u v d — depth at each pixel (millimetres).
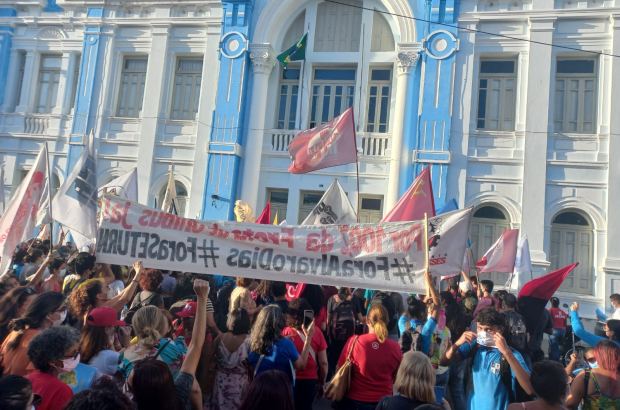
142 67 15859
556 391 3285
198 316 3418
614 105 12445
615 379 3738
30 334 3643
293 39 15258
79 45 16125
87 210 6305
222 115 14508
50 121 15977
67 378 3271
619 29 12523
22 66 16641
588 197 12414
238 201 13359
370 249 4871
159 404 2787
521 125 13039
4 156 16016
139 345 3635
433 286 4543
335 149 8711
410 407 3252
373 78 14680
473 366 4359
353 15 14805
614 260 11922
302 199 14625
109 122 15547
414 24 13828
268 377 2758
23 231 5879
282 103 15125
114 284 6223
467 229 4883
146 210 5020
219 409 4207
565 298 12211
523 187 12688
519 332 5312
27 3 16234
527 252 10039
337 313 6664
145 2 15383
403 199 7031
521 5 13219
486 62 13703
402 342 5082
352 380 4277
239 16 14703
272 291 6082
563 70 13266
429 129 13289
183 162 14898
